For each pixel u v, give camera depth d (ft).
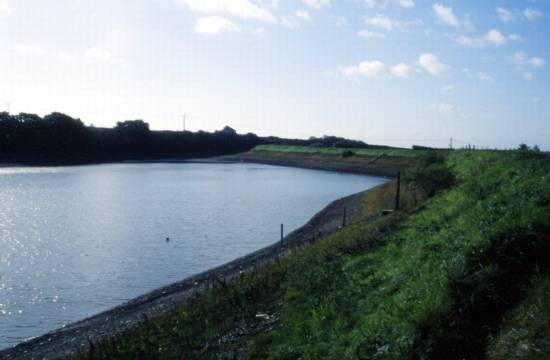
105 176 366.22
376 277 44.86
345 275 49.90
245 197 235.20
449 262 36.17
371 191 177.47
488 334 27.35
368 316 36.70
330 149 566.77
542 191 41.86
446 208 58.23
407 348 28.89
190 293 72.95
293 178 371.15
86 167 484.33
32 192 250.98
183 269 98.02
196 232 139.33
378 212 109.70
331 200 224.12
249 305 52.54
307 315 43.47
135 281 89.71
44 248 117.80
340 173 444.14
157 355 44.37
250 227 148.15
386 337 31.71
